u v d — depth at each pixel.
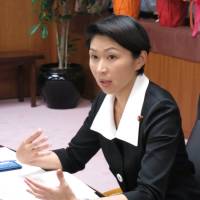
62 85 9.65
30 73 10.01
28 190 2.69
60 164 3.24
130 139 2.86
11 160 3.21
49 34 10.72
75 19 10.23
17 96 10.71
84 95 10.75
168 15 7.95
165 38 7.88
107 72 2.73
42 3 9.52
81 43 10.45
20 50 10.52
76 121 8.91
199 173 3.21
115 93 2.87
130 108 2.90
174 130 2.76
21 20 10.41
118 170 3.05
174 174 2.88
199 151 3.27
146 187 2.59
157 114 2.80
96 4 9.63
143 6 9.01
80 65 10.38
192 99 7.67
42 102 10.36
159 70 8.34
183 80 7.82
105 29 2.69
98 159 7.01
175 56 7.71
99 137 3.16
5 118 9.03
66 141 7.70
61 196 2.44
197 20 7.20
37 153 3.19
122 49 2.71
